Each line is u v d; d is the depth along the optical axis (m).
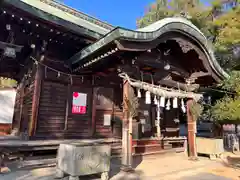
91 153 4.42
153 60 6.42
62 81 7.16
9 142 5.82
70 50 7.34
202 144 8.38
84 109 7.59
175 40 6.04
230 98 10.12
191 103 7.73
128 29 4.60
